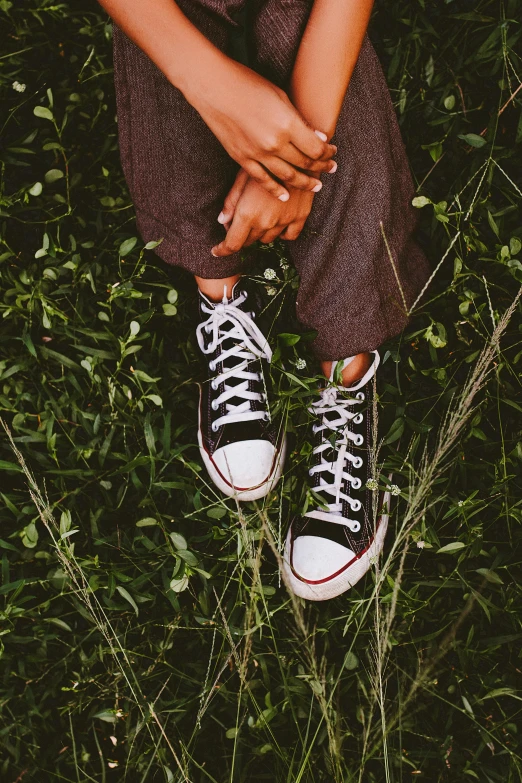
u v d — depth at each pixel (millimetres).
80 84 1360
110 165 1371
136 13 788
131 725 1291
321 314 1075
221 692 1226
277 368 1170
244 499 1254
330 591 1230
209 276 1124
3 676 1306
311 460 1270
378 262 1044
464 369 1334
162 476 1321
